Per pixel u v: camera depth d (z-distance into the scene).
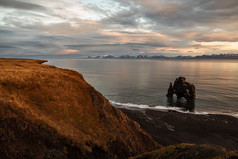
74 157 13.12
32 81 20.50
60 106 18.55
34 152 11.09
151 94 94.06
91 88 25.73
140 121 48.31
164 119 51.06
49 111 16.97
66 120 17.05
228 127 46.25
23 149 10.79
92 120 19.55
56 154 11.91
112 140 18.58
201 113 60.78
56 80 23.77
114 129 21.00
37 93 18.80
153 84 127.38
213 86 117.81
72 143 13.79
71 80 26.33
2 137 10.57
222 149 10.15
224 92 96.94
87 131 17.33
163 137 40.19
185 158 9.84
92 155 14.81
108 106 25.36
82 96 22.97
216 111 63.66
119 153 18.14
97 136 17.47
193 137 40.91
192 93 78.69
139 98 85.06
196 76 184.38
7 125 11.39
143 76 183.12
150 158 11.78
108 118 22.09
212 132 43.56
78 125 17.39
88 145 15.36
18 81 19.00
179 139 39.56
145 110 63.38
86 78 163.75
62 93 21.14
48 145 12.27
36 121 13.23
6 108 12.50
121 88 111.00
